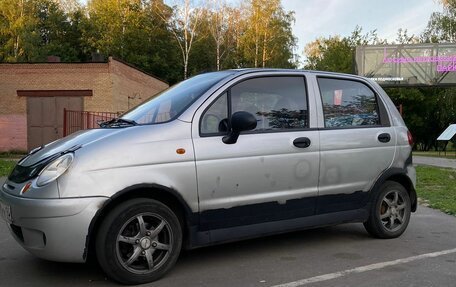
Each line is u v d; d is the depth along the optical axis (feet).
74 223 12.99
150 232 14.14
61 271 15.31
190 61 166.40
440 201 30.14
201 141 14.93
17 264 16.06
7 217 14.11
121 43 153.28
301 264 16.21
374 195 18.88
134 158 13.85
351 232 20.94
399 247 18.54
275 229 16.29
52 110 74.23
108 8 155.22
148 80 95.30
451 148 152.35
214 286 13.98
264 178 15.90
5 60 143.23
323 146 17.30
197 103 15.31
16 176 14.64
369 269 15.67
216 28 164.04
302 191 16.78
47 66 73.87
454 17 120.88
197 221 14.85
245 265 16.07
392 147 19.31
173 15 164.25
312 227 17.21
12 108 73.92
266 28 168.66
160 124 14.69
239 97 16.07
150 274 14.16
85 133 15.12
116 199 13.74
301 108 17.30
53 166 13.44
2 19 146.82
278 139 16.29
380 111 19.65
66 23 167.94
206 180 14.85
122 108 79.56
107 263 13.48
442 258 17.08
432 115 152.76
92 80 73.92
